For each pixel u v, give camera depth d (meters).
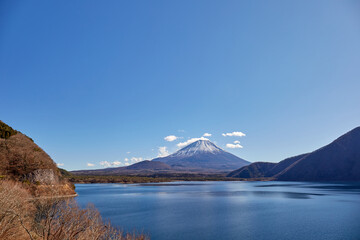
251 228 31.89
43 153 60.31
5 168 46.66
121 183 179.50
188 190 111.56
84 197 71.69
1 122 59.25
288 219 38.34
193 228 31.83
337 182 170.00
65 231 6.87
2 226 7.08
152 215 42.09
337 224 34.19
